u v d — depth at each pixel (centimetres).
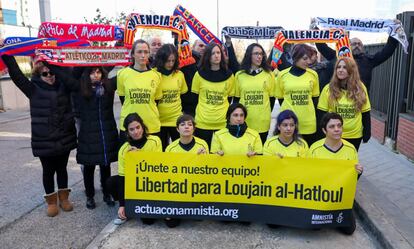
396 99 730
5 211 477
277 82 502
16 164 696
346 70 447
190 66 544
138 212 421
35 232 420
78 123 545
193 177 412
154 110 475
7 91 1480
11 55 429
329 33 537
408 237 373
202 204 416
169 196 417
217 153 406
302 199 400
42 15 1437
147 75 464
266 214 409
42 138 439
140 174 415
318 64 586
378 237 390
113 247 378
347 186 392
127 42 499
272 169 403
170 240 392
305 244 384
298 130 446
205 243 386
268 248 376
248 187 409
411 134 657
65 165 471
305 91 479
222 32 579
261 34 584
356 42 554
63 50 440
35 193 541
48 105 440
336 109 459
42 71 446
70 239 404
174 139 518
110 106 466
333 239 396
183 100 537
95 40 506
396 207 448
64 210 477
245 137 433
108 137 462
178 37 527
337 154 416
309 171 396
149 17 508
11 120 1242
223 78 488
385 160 664
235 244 383
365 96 452
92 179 480
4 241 400
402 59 707
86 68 454
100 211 477
